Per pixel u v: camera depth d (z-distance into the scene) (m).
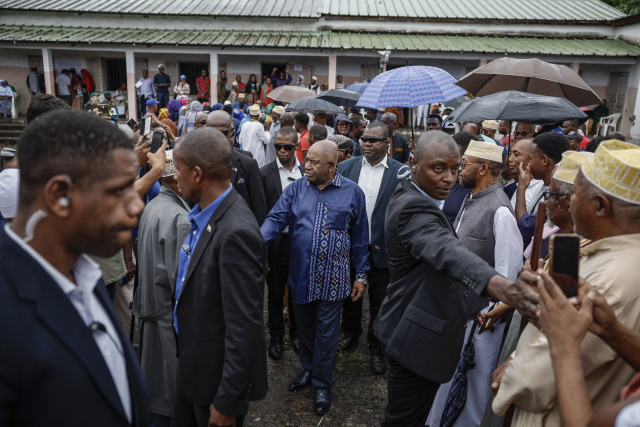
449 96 5.03
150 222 2.76
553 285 1.28
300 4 18.48
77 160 1.11
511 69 4.65
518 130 5.13
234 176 4.29
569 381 1.22
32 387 1.08
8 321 1.06
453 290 2.38
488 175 3.17
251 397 2.26
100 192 1.15
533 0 19.52
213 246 2.16
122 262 3.45
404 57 16.78
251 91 17.31
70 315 1.17
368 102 5.19
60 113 1.15
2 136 15.82
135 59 18.00
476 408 3.04
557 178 2.27
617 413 0.96
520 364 1.62
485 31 17.25
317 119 7.93
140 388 1.41
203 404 2.22
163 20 17.33
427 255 2.06
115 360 1.32
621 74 16.83
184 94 16.97
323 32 17.34
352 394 3.76
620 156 1.51
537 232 2.21
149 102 10.95
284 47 15.75
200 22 17.33
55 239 1.17
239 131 9.34
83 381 1.15
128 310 3.87
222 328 2.20
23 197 1.15
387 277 4.12
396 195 2.47
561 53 15.45
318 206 3.59
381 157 4.26
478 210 3.10
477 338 3.00
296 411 3.54
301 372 4.06
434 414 3.20
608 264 1.48
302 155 6.79
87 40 15.77
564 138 3.22
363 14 17.36
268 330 4.82
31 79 17.03
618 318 1.42
